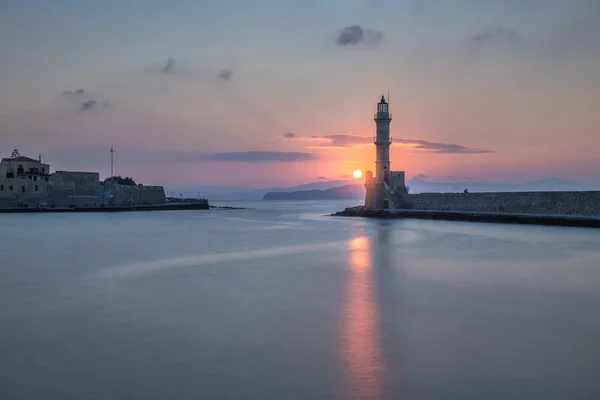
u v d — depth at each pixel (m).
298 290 26.61
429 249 44.69
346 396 13.42
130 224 86.12
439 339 17.97
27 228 75.12
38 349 17.16
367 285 27.88
